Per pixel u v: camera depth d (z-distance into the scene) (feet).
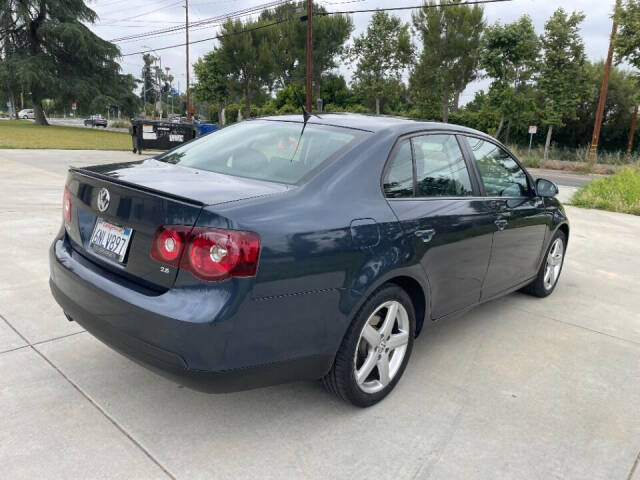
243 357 7.36
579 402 10.20
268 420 8.89
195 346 7.07
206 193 7.78
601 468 8.28
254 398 9.54
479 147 12.55
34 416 8.57
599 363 11.98
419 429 8.93
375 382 9.54
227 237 7.06
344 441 8.46
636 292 17.72
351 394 9.00
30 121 181.78
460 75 104.12
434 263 10.06
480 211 11.52
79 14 160.97
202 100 171.42
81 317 8.45
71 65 154.61
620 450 8.76
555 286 17.62
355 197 8.82
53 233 19.70
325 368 8.46
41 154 53.31
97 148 68.39
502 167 13.35
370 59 126.82
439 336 12.93
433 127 11.18
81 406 8.93
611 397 10.48
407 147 10.21
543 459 8.39
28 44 153.07
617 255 22.99
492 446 8.61
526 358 11.98
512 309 15.28
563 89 95.35
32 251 17.28
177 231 7.25
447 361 11.55
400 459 8.13
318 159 9.21
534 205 14.25
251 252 7.14
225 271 7.06
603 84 81.97
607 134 130.31
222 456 7.91
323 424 8.87
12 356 10.43
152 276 7.58
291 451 8.13
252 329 7.33
